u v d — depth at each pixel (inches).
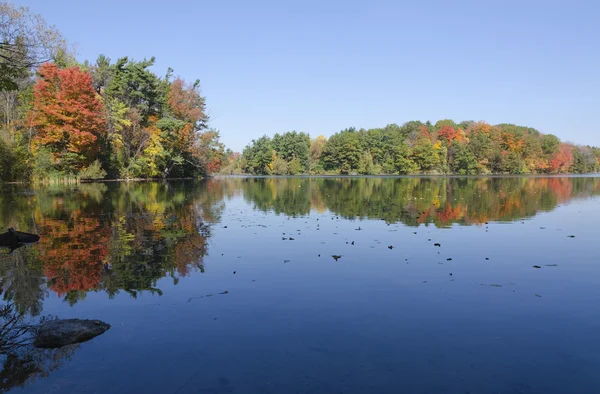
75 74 1665.8
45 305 267.4
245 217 683.4
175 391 168.4
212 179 2583.7
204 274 335.9
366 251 419.8
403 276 330.0
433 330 225.9
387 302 270.1
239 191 1370.6
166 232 535.5
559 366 188.1
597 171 4933.6
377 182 2122.3
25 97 1867.6
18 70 504.1
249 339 214.7
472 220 643.5
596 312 253.6
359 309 256.7
